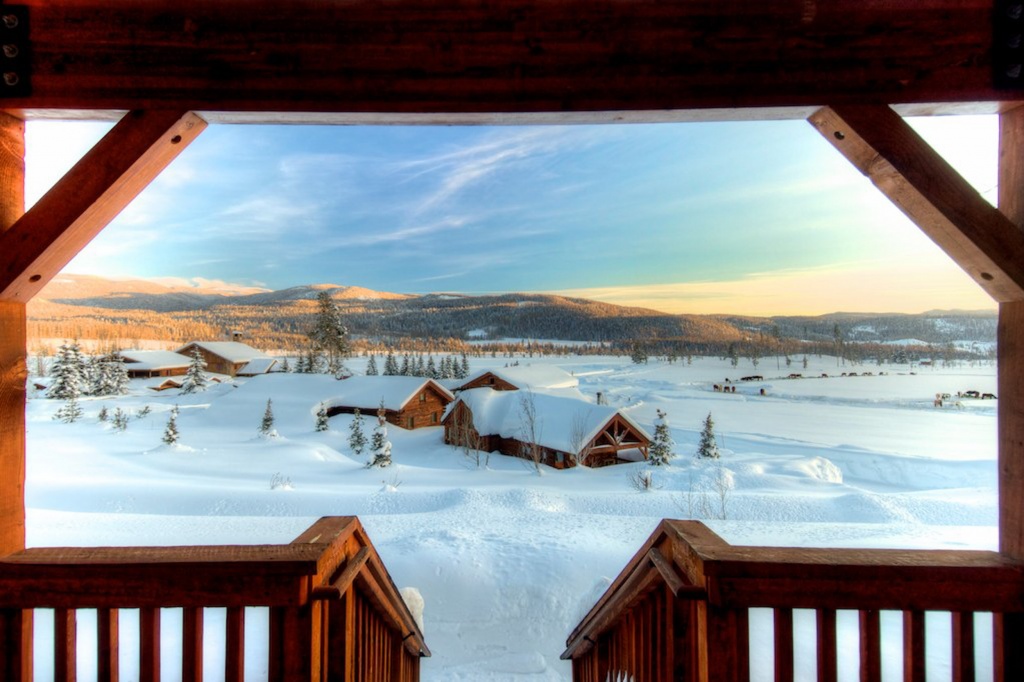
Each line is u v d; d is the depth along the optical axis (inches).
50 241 63.9
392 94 69.6
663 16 69.2
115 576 62.2
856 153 70.5
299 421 1314.0
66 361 1704.0
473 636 225.5
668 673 73.6
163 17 68.4
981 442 1182.9
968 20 67.2
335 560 69.4
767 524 371.9
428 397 1465.3
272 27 69.2
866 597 60.7
